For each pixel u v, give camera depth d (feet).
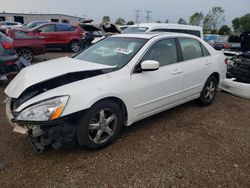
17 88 9.87
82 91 9.55
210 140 11.90
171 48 13.46
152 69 11.12
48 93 9.25
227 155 10.67
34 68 11.38
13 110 9.70
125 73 11.08
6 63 18.17
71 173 9.10
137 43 12.65
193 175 9.25
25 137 11.42
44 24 42.37
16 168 9.25
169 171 9.42
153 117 14.37
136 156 10.29
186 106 16.49
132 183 8.73
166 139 11.79
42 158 9.91
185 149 10.98
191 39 14.97
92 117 9.93
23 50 32.01
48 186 8.43
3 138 11.30
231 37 32.83
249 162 10.23
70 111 9.17
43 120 8.81
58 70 10.56
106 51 13.01
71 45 44.50
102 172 9.22
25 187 8.34
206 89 16.07
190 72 14.14
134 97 11.25
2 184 8.43
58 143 9.34
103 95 9.96
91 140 10.16
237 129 13.28
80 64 11.61
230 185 8.80
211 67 15.76
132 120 11.60
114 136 10.99
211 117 14.76
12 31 31.17
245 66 19.60
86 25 38.83
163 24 28.91
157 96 12.37
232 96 19.51
